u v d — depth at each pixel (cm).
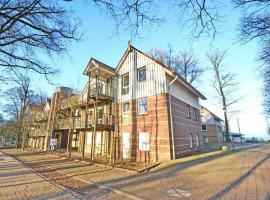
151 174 951
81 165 1281
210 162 1181
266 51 727
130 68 1686
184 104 1711
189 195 611
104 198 611
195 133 1870
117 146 1598
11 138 5541
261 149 2127
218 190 645
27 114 3206
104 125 1577
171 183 765
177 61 3111
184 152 1488
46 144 2523
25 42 621
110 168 1144
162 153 1308
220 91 3269
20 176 955
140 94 1548
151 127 1413
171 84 1441
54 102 2569
